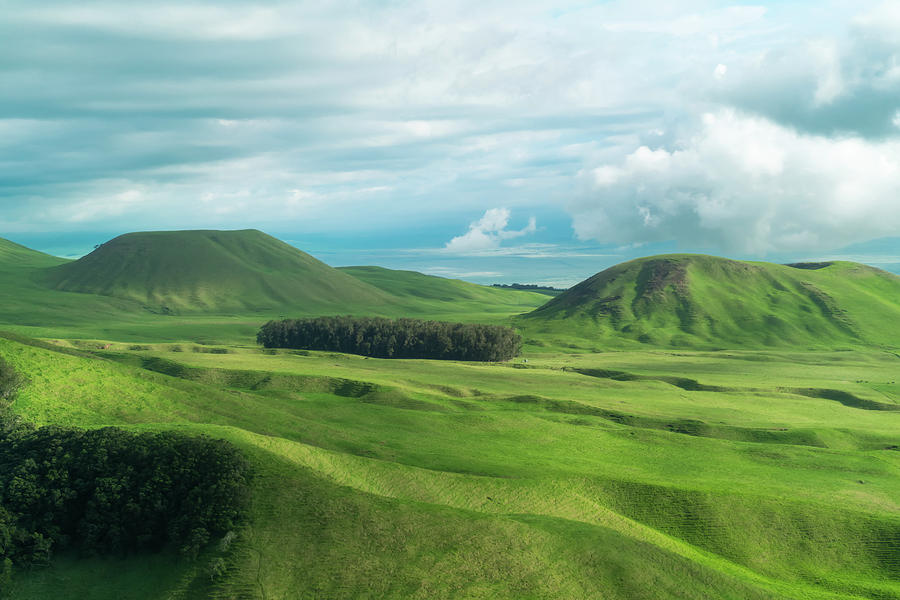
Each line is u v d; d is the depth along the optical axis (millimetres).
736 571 60281
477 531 57344
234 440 64750
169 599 47969
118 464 57156
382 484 66812
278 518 55156
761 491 78438
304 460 66312
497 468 81375
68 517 53875
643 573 54844
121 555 52156
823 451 101875
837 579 61250
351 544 53719
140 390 86250
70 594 48812
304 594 49000
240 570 50031
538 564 54406
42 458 57781
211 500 55062
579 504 69875
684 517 70188
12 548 50875
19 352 83750
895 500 79625
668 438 106812
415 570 52000
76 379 82562
